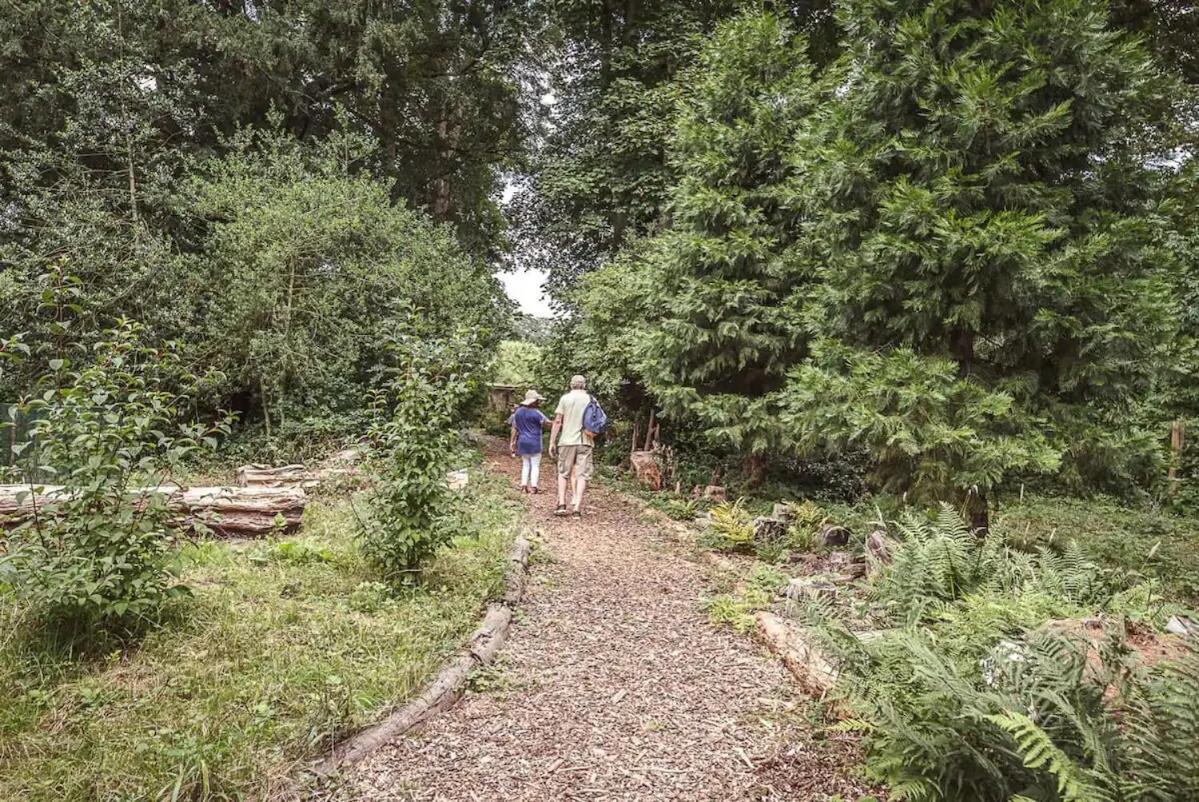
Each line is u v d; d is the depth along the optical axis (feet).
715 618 17.93
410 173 60.13
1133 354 21.17
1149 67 22.11
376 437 19.35
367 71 46.47
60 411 12.83
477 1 58.54
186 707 10.95
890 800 8.92
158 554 13.43
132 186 35.78
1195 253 36.47
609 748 11.53
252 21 46.26
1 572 11.82
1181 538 33.45
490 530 24.56
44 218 34.04
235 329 35.65
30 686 11.32
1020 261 20.27
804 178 26.55
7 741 9.79
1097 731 8.25
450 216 64.59
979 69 21.47
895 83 22.99
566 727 12.19
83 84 36.17
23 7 36.88
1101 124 22.04
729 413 32.99
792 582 19.66
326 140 51.16
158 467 13.66
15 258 33.14
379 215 39.86
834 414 22.63
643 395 46.75
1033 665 9.16
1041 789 8.59
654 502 33.83
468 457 31.78
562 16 57.00
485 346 47.47
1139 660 9.15
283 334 35.60
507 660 14.74
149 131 36.32
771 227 33.81
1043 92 21.88
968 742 9.29
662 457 39.81
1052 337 21.33
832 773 10.80
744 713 12.87
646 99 49.11
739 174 34.63
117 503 13.00
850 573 21.24
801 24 52.08
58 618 12.66
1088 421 22.24
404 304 20.34
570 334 50.65
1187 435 41.63
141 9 40.29
